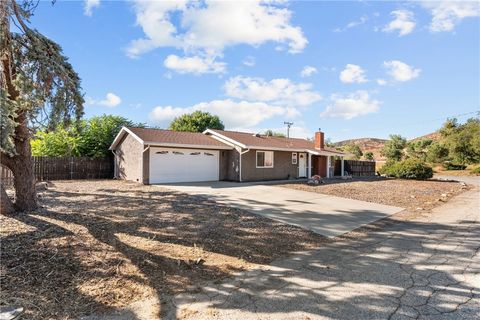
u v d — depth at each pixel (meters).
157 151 16.55
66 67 6.32
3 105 3.90
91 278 3.91
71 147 19.64
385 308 3.32
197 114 38.56
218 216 7.98
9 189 11.40
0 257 4.19
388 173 26.20
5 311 2.96
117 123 21.88
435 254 5.42
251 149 19.81
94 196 10.55
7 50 5.25
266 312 3.21
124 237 5.60
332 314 3.18
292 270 4.54
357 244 6.12
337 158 28.84
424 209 10.76
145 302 3.41
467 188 18.70
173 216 7.67
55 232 5.45
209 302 3.44
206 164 18.94
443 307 3.36
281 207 9.97
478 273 4.46
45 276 3.82
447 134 42.47
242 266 4.67
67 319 2.98
